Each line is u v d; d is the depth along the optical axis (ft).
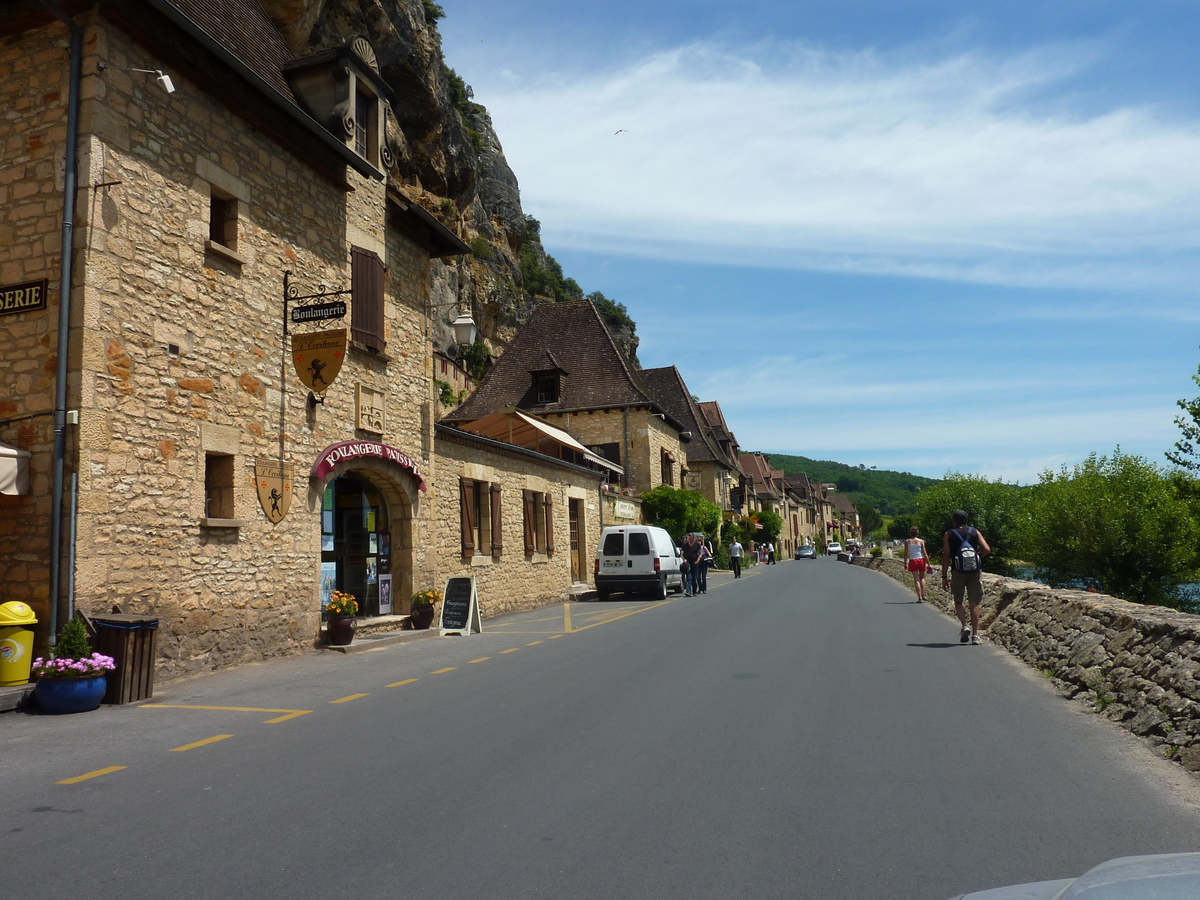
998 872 11.37
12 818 14.33
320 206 41.06
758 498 265.34
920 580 61.98
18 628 25.29
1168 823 13.34
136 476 29.50
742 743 18.74
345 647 38.34
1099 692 22.76
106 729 21.90
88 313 27.91
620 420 122.93
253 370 35.76
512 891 10.94
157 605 30.09
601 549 73.82
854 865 11.73
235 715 23.71
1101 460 96.53
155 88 31.30
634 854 12.25
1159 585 91.81
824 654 32.58
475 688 27.07
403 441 48.24
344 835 13.19
